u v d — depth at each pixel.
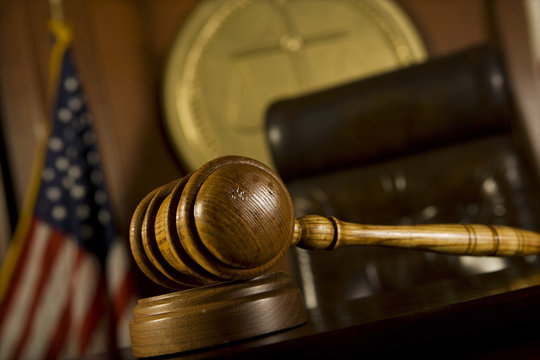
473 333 0.42
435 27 1.70
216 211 0.48
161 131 1.64
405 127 1.01
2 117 1.57
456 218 0.97
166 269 0.53
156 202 0.53
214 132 1.63
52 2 1.62
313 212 1.00
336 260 0.97
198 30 1.66
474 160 0.99
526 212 0.94
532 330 0.42
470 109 0.99
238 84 1.65
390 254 0.97
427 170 1.01
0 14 1.60
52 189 1.45
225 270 0.50
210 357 0.43
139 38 1.67
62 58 1.54
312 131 1.02
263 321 0.52
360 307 0.58
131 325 0.54
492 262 0.93
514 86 1.64
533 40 1.67
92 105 1.60
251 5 1.68
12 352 1.34
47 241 1.41
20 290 1.38
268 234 0.50
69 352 1.37
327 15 1.68
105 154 1.58
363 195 1.01
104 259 1.45
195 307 0.52
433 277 0.95
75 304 1.40
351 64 1.66
